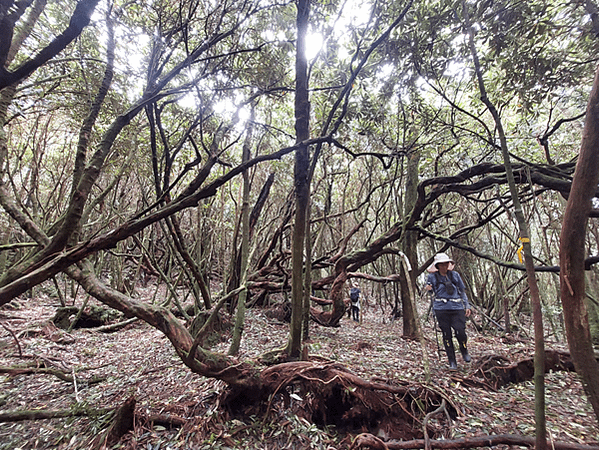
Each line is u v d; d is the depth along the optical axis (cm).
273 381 301
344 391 304
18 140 656
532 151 572
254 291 914
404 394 302
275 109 568
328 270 1027
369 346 518
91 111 279
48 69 423
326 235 1155
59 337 559
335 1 396
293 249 338
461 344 434
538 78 354
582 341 147
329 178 799
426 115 483
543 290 686
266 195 780
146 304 267
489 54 360
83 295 976
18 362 429
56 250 262
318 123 545
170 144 502
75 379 372
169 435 264
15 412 269
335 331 691
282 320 761
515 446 241
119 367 433
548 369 399
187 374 376
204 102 352
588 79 371
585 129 142
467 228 525
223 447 252
